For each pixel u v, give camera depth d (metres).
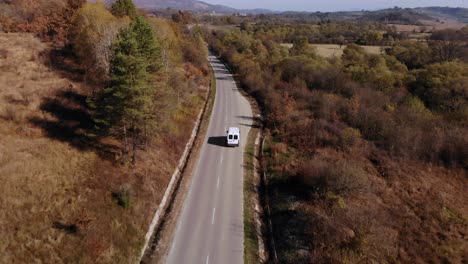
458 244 27.72
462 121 47.44
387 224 28.91
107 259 22.66
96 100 32.19
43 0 88.56
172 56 52.62
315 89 65.38
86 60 48.78
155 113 32.75
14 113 34.41
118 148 33.97
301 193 33.47
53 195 25.77
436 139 41.28
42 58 51.56
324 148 42.16
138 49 30.28
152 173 32.41
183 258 24.92
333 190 32.41
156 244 26.11
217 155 41.38
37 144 31.05
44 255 21.20
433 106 55.97
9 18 73.50
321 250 25.44
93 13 48.72
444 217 30.64
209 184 34.91
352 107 50.97
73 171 28.77
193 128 47.03
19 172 26.69
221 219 29.52
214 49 125.06
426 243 27.53
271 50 99.06
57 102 39.28
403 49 95.00
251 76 73.94
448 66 63.03
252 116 56.09
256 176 37.94
